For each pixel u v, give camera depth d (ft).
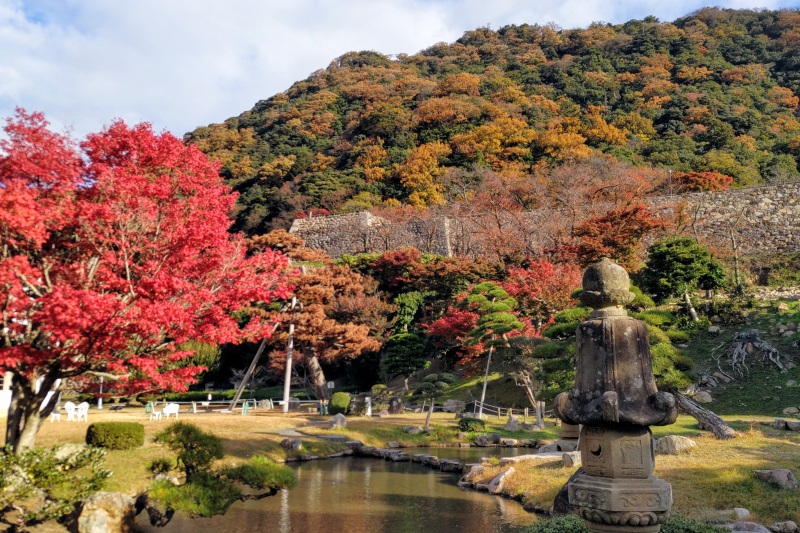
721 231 164.96
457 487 61.00
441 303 156.46
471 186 224.74
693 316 118.52
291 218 238.89
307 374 159.84
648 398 23.98
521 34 416.26
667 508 23.13
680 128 255.09
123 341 41.83
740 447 56.75
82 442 60.44
